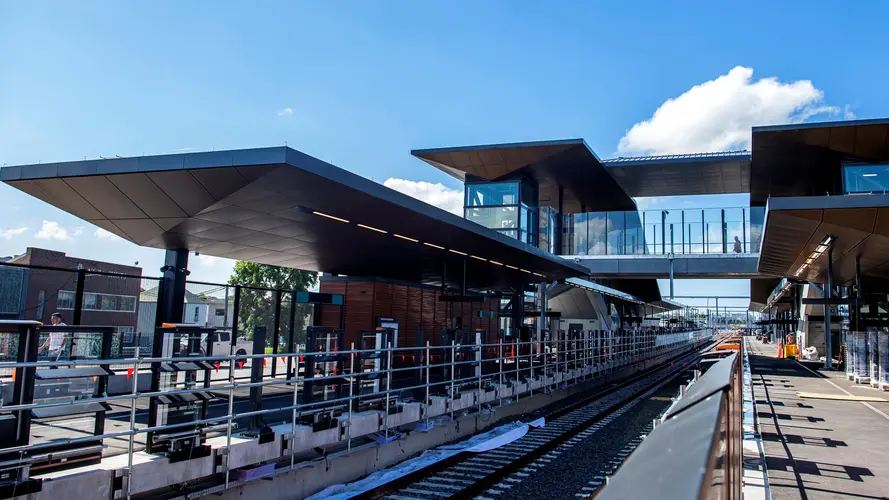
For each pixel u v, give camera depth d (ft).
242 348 45.44
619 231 152.66
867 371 78.02
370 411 33.04
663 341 138.62
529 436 43.11
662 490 3.05
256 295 48.42
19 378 18.98
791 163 108.88
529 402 56.65
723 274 145.07
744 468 28.02
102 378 23.57
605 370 84.12
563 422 49.70
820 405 53.83
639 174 152.46
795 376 89.66
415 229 46.78
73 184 34.71
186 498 22.30
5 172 34.37
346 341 59.93
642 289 198.80
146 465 20.76
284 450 26.30
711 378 8.23
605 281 180.24
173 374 24.20
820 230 61.82
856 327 83.05
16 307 34.40
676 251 146.92
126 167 32.48
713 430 4.32
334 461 30.19
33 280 35.53
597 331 84.89
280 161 30.35
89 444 20.93
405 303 66.18
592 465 33.99
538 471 32.60
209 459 22.94
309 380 27.94
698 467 3.28
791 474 27.45
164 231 42.60
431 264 67.62
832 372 98.89
